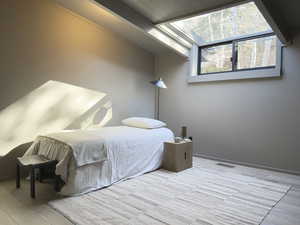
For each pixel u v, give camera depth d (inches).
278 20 112.7
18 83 118.6
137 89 185.3
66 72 138.5
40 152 110.0
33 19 123.3
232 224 74.5
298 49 128.6
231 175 126.5
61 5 134.7
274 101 137.4
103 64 159.2
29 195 95.5
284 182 115.9
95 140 104.1
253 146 145.6
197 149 173.3
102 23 153.5
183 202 90.7
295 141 130.0
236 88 153.0
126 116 177.2
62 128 136.9
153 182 113.5
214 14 141.1
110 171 109.0
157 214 80.4
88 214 79.7
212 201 92.0
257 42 146.5
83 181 97.7
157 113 201.8
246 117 148.6
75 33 142.5
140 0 123.0
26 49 121.0
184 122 182.4
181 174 127.4
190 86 177.9
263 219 78.1
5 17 113.0
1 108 113.3
